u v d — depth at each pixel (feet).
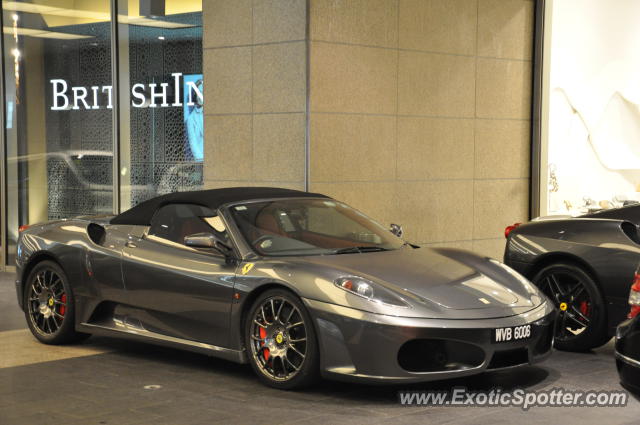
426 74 30.91
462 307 15.96
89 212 34.19
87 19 33.71
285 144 28.09
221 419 14.70
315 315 15.92
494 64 33.19
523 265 21.44
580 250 20.43
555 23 35.42
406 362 15.71
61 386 17.17
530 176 34.81
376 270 16.85
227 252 17.78
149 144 32.53
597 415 15.06
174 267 18.56
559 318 20.86
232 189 20.24
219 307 17.63
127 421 14.62
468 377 17.87
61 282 21.33
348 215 19.95
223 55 29.43
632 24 38.37
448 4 31.48
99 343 21.66
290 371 16.71
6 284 32.68
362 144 29.07
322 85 27.84
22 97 35.55
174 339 18.65
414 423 14.44
